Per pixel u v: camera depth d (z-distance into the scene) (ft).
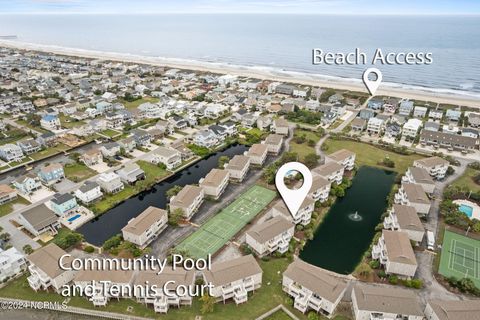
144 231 261.65
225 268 222.07
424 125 497.46
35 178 341.82
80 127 468.75
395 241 245.04
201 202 321.11
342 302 217.77
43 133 470.80
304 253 264.11
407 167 394.32
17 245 264.52
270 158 411.13
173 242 270.87
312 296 211.00
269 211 309.83
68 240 262.88
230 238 275.59
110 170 379.55
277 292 225.56
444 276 238.27
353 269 248.52
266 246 251.60
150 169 382.83
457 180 366.43
